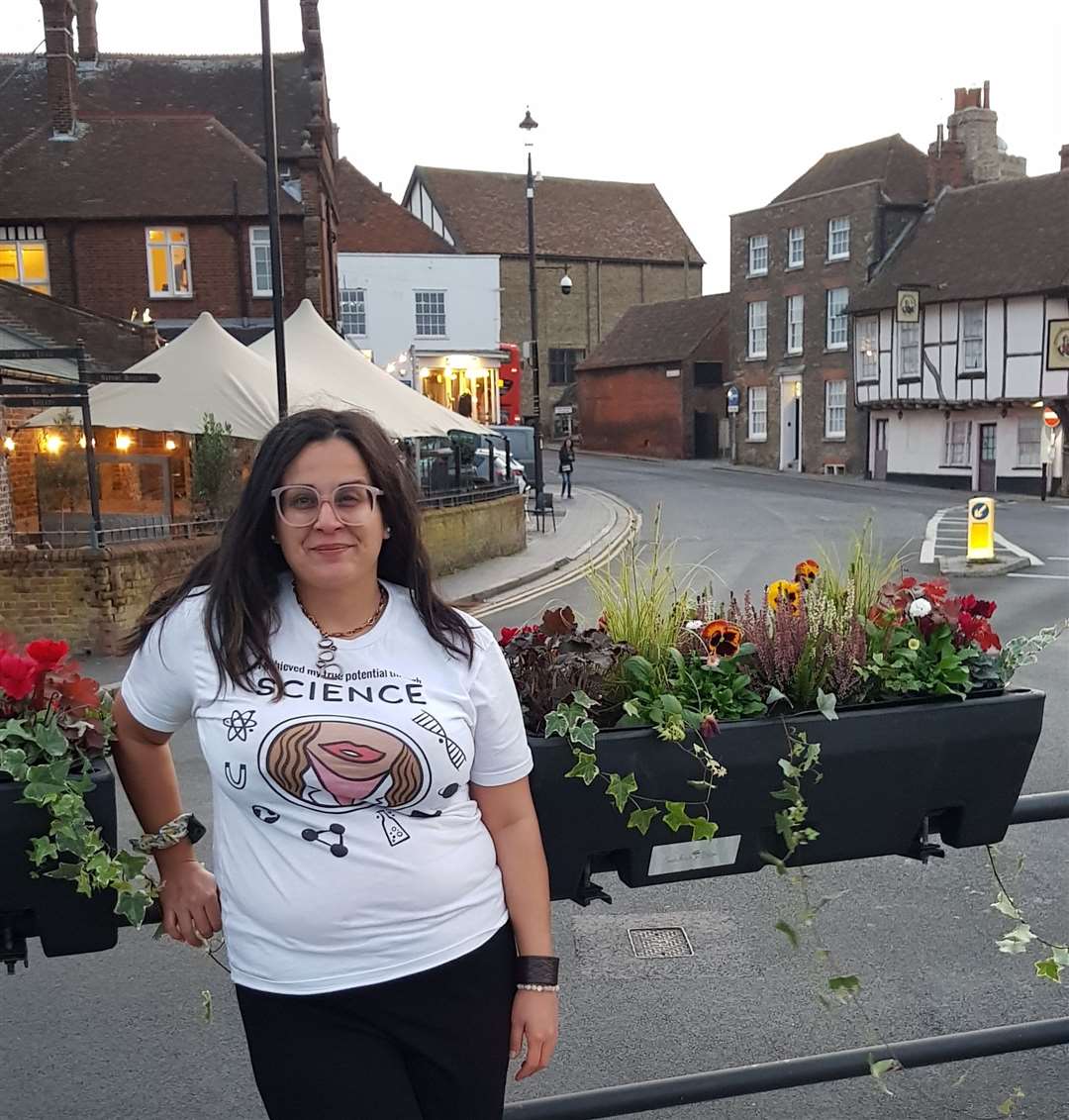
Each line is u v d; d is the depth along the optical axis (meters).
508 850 1.88
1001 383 30.17
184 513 15.80
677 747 2.18
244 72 27.14
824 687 2.37
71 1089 3.30
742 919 4.45
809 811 2.31
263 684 1.71
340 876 1.69
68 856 1.89
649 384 44.03
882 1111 3.12
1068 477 29.23
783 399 38.19
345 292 35.84
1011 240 31.12
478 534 16.67
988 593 13.45
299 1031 1.71
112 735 1.90
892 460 34.00
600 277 52.97
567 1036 3.57
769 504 26.23
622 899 4.64
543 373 52.19
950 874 4.84
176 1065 3.44
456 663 1.79
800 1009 3.73
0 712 1.92
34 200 22.98
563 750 2.11
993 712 2.40
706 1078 2.38
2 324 15.39
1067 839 5.24
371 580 1.78
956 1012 3.69
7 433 13.88
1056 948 2.52
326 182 25.16
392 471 1.78
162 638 1.81
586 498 28.09
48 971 4.04
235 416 13.10
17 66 26.06
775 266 37.91
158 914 1.96
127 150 23.94
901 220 34.72
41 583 10.18
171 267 23.41
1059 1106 3.12
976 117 35.28
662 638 2.43
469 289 36.75
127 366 16.38
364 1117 1.68
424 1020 1.74
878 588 2.71
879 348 33.84
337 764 1.67
